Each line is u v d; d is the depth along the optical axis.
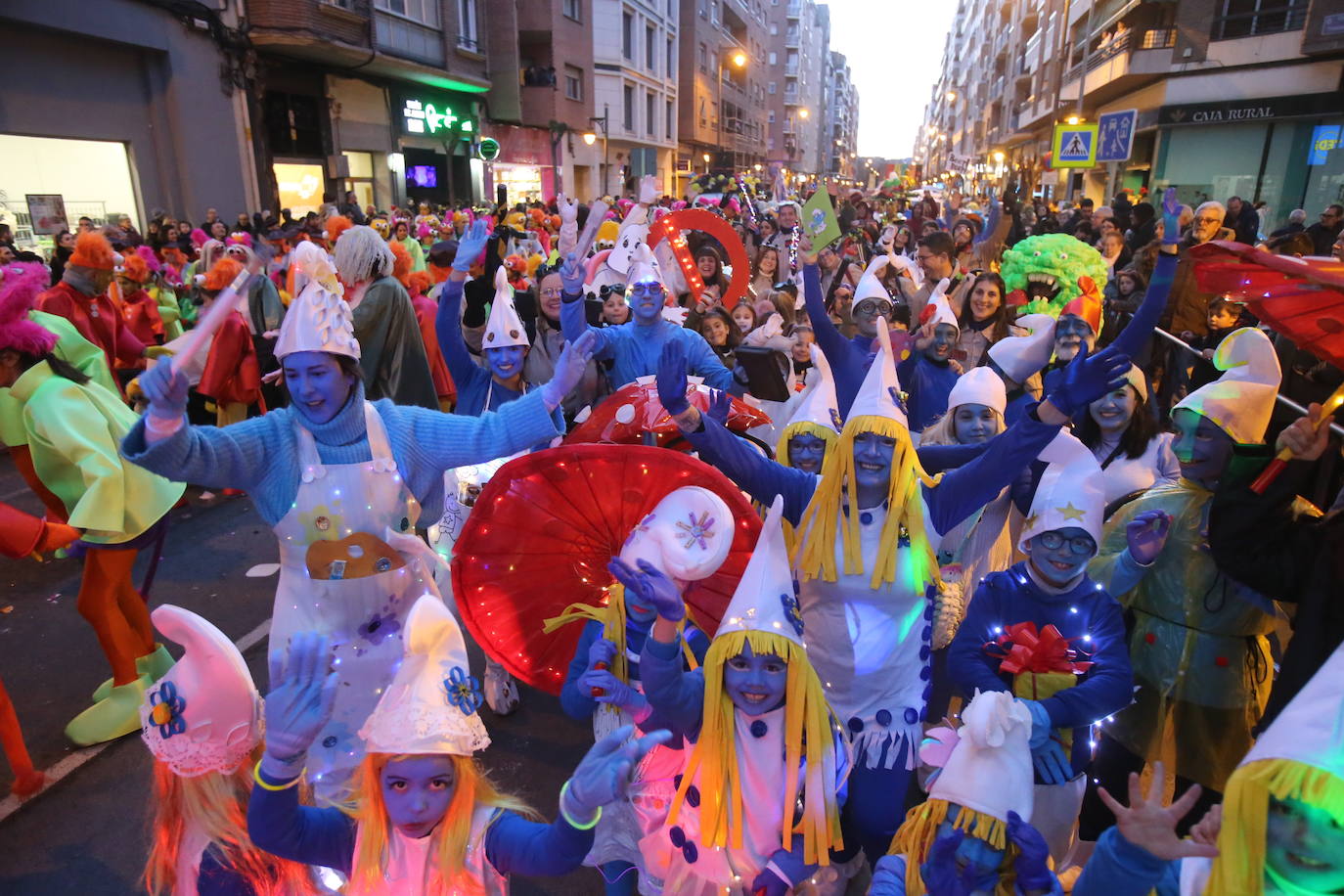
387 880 1.97
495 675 4.18
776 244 12.13
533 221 15.76
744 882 2.45
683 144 53.09
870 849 2.77
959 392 3.86
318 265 2.54
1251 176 25.19
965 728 2.09
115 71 15.30
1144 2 27.05
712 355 5.05
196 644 2.00
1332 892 1.29
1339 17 21.53
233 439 2.51
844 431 2.84
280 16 17.81
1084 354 2.70
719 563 2.57
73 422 3.69
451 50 25.75
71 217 14.70
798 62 103.12
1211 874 1.41
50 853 3.29
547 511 2.97
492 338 4.31
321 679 1.88
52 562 6.07
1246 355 2.74
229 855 2.14
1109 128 16.77
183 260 11.11
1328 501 4.09
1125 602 3.05
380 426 2.67
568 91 35.31
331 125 21.33
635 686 2.74
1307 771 1.23
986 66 77.12
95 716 3.99
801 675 2.35
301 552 2.64
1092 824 3.12
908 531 2.79
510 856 1.94
